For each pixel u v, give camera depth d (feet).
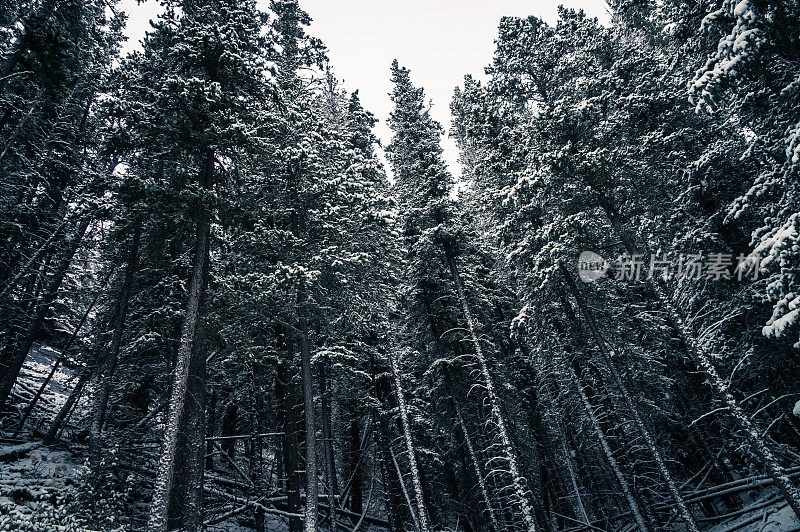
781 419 42.39
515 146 53.72
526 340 60.80
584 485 70.08
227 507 49.88
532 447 66.18
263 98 47.16
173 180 38.73
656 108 52.60
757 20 28.66
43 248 56.13
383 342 62.34
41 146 61.31
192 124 41.75
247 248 46.50
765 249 30.73
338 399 61.67
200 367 40.16
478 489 58.44
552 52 65.16
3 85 47.67
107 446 40.50
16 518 27.48
